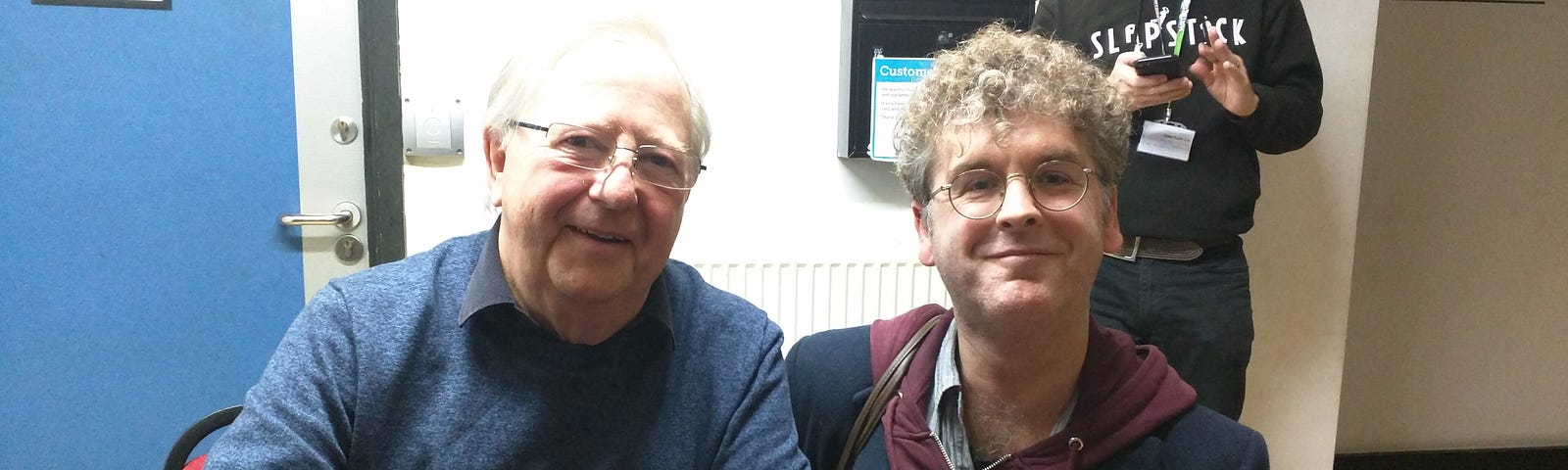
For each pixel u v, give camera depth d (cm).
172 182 175
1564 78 246
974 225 82
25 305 174
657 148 81
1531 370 265
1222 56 145
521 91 83
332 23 176
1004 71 83
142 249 176
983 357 90
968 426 96
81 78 169
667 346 92
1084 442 88
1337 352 209
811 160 196
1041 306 81
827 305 197
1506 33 242
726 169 194
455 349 86
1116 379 90
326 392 81
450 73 180
